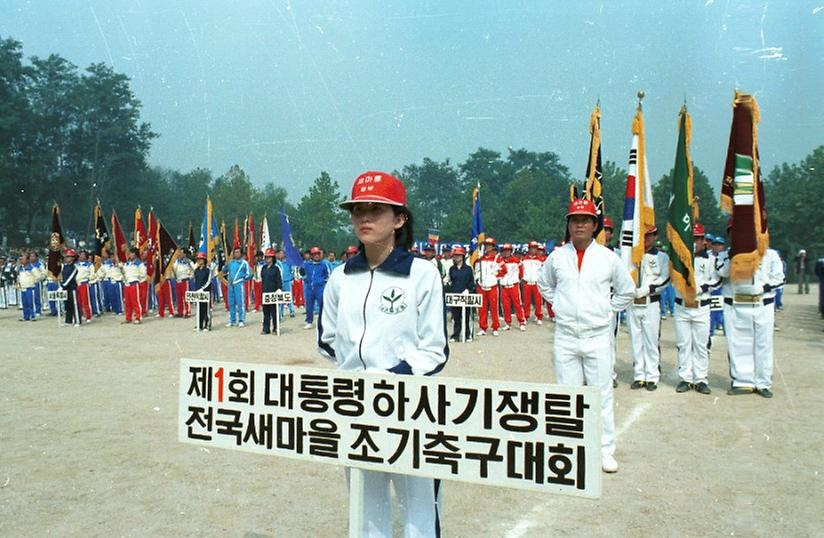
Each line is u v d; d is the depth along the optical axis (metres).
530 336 14.02
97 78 35.72
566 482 2.30
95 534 3.91
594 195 8.85
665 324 16.16
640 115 8.11
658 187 31.39
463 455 2.46
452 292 13.30
